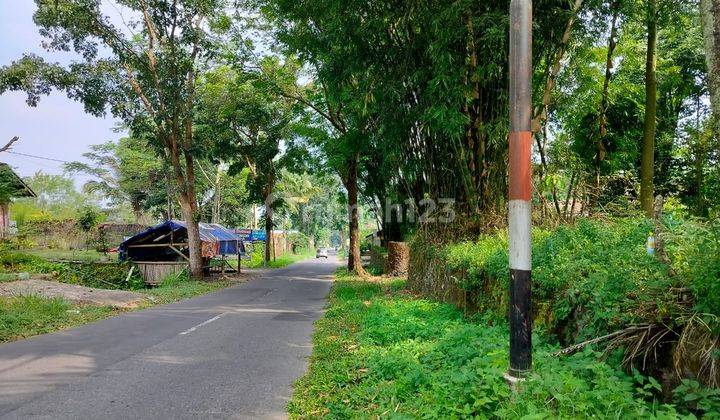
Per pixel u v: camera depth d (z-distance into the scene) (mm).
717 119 4168
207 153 21797
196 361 6629
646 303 4008
